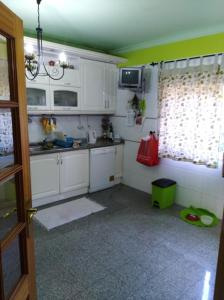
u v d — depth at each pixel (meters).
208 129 3.00
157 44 3.48
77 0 2.19
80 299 1.83
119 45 3.82
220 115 2.89
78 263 2.24
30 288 1.30
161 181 3.47
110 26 2.91
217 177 3.10
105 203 3.58
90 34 3.24
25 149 1.20
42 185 3.34
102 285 1.97
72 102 3.64
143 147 3.63
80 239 2.64
